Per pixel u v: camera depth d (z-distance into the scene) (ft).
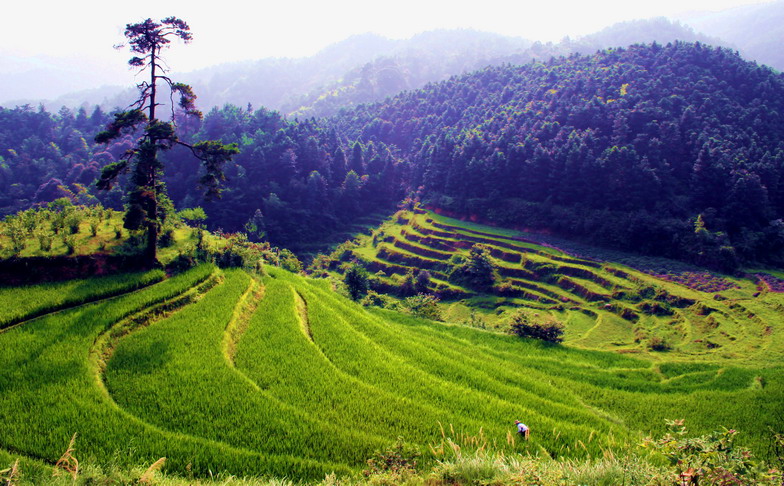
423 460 47.83
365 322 100.48
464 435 55.26
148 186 91.40
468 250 264.31
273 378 64.95
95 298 77.97
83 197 318.24
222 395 57.21
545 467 35.53
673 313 176.45
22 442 43.80
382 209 396.57
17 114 445.37
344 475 43.88
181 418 51.98
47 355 59.72
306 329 90.38
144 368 62.08
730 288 187.11
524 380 83.66
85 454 42.78
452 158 353.92
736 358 128.88
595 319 182.91
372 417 57.67
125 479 35.96
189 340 70.79
